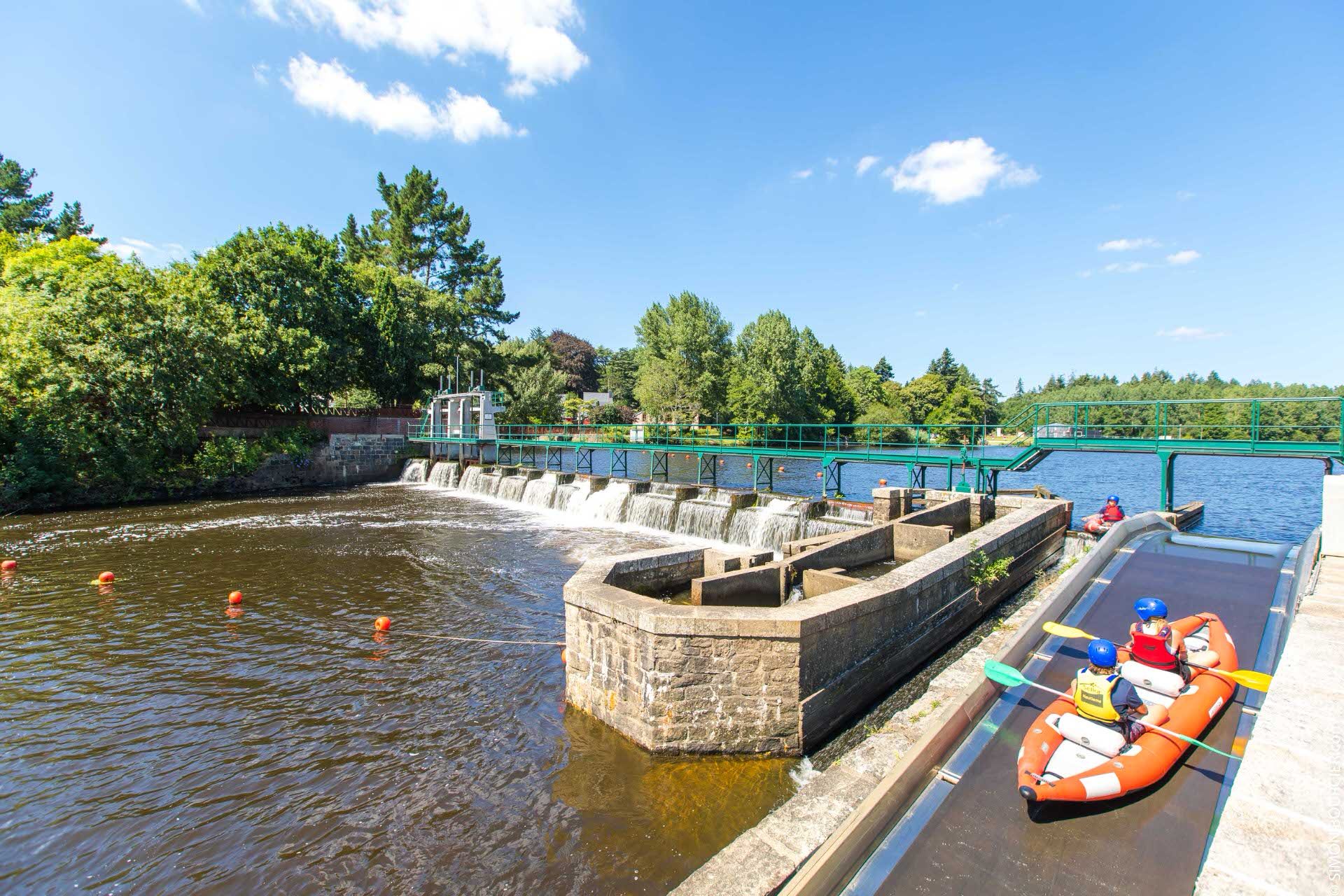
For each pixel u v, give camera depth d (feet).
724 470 180.04
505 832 26.66
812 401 262.88
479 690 39.55
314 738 34.32
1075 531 68.49
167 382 123.13
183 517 103.65
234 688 40.37
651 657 30.60
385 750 32.99
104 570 68.80
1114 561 43.70
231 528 93.50
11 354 110.73
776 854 21.22
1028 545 57.16
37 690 40.45
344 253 239.50
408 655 45.32
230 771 31.58
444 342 209.97
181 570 68.59
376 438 168.45
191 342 127.34
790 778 29.14
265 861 25.61
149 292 125.29
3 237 175.42
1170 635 25.70
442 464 154.51
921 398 350.84
